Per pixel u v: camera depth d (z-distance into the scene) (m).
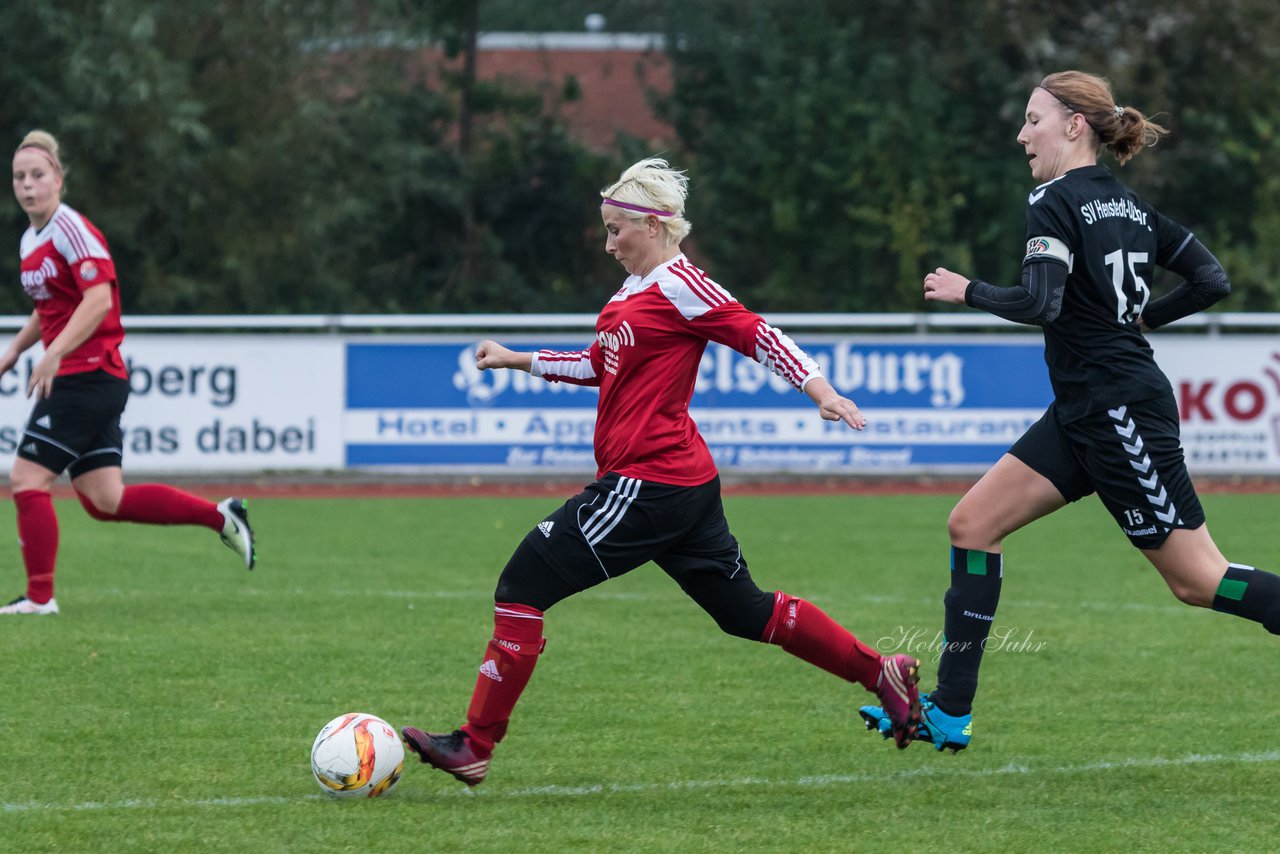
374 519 51.31
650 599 34.75
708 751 21.19
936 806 18.42
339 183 102.94
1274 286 95.12
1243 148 97.12
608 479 18.52
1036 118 19.72
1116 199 19.19
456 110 116.38
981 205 98.88
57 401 30.53
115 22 93.38
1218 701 24.55
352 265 105.81
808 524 49.81
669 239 18.77
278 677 25.69
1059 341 19.27
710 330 18.28
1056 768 20.34
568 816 17.84
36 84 95.06
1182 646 29.30
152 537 45.88
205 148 99.44
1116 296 18.88
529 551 18.59
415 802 18.45
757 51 103.19
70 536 45.78
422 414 61.81
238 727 22.17
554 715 23.28
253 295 100.12
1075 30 100.88
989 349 62.22
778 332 18.12
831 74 99.19
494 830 17.20
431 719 22.88
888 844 16.77
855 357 62.06
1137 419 18.83
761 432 61.91
